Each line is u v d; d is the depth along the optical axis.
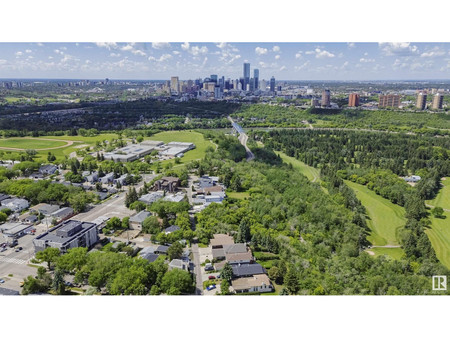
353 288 116.81
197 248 147.38
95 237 152.62
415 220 179.62
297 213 185.00
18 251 142.75
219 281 122.75
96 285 113.88
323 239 158.62
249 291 118.69
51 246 137.38
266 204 188.50
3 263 133.38
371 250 161.25
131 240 155.38
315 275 126.50
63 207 190.75
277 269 124.38
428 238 169.38
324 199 197.88
